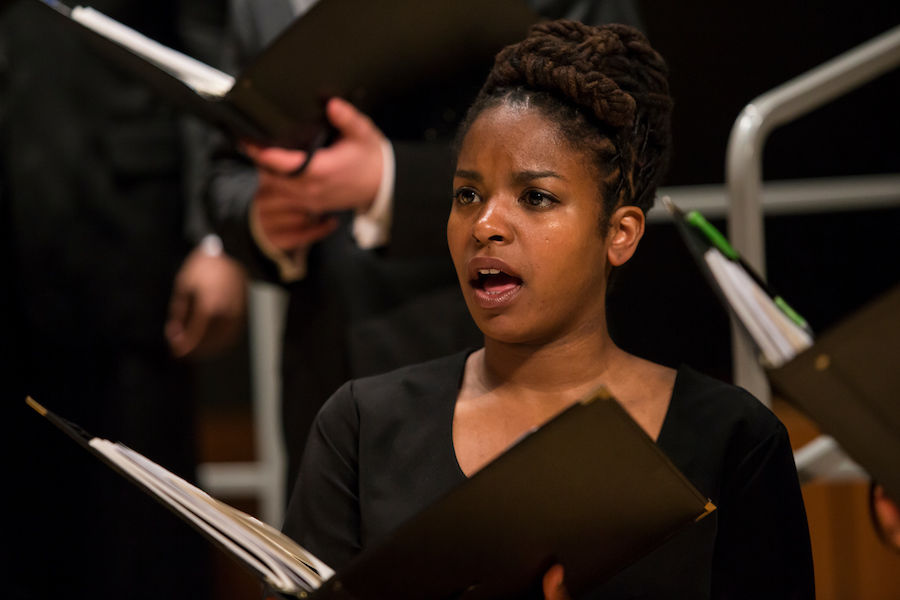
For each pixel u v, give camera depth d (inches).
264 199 268.1
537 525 145.0
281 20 288.7
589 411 134.0
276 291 427.8
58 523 389.1
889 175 364.8
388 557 138.9
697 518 148.9
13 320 381.1
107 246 379.9
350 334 267.9
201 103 235.3
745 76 363.6
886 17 359.3
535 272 167.8
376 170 252.2
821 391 153.3
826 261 365.7
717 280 170.9
